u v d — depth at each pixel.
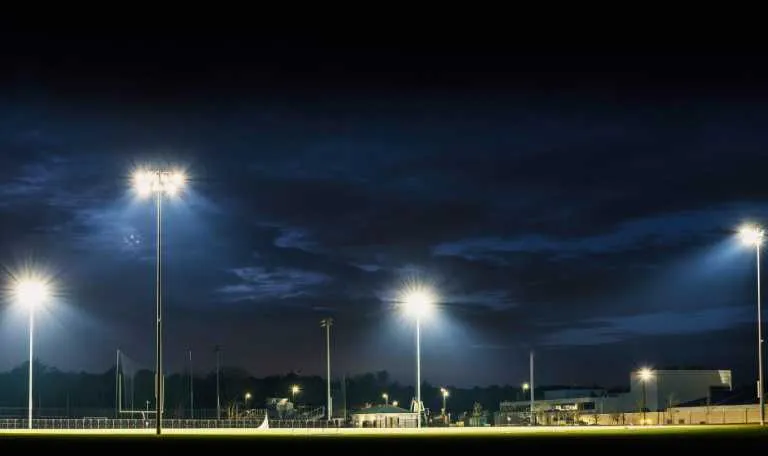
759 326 77.88
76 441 40.28
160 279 61.06
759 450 30.34
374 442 40.00
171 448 34.31
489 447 34.25
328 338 125.69
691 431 53.03
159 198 63.47
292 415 170.25
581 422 120.06
